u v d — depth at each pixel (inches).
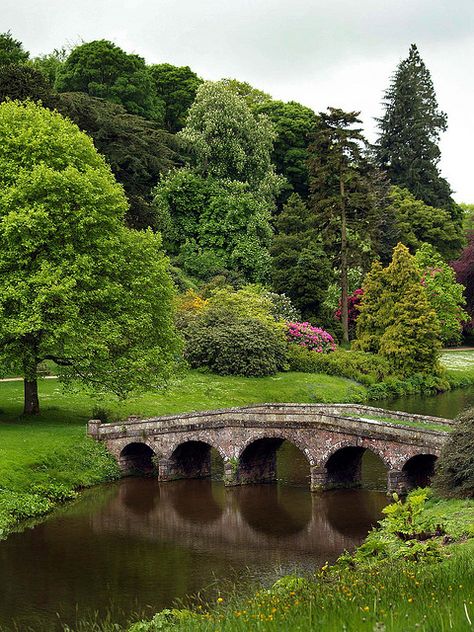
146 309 1574.8
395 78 4200.3
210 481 1480.1
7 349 1443.2
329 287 2950.3
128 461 1524.4
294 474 1517.0
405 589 469.1
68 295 1403.8
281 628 423.5
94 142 2605.8
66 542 1091.9
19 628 797.9
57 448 1418.6
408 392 2452.0
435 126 4195.4
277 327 2450.8
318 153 2883.9
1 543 1089.4
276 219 3161.9
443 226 3703.3
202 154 3100.4
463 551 648.4
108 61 3299.7
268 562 994.1
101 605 859.4
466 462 989.8
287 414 1370.6
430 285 2974.9
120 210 1594.5
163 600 868.6
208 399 1982.0
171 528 1159.0
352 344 2706.7
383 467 1540.4
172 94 3725.4
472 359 3024.1
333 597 477.1
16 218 1386.6
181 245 2940.5
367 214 2851.9
